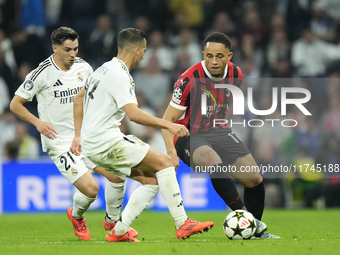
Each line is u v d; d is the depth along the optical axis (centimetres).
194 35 4169
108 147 1320
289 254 1070
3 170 2864
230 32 4144
